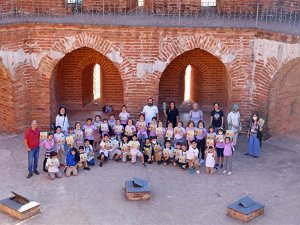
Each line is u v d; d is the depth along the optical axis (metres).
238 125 17.12
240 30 17.08
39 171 15.36
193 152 15.24
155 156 15.98
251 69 17.59
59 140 15.62
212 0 19.12
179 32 17.28
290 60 16.38
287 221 12.91
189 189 14.48
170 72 20.67
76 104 21.14
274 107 18.00
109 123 17.06
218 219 12.96
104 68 20.70
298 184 14.90
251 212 12.83
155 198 13.95
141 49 17.52
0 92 18.09
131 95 18.09
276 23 17.47
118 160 16.12
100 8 18.97
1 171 15.29
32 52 17.62
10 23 16.61
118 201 13.75
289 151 17.30
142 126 16.69
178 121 16.34
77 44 17.55
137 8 19.30
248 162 16.28
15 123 18.00
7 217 12.87
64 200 13.76
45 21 17.28
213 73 20.70
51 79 18.47
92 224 12.64
